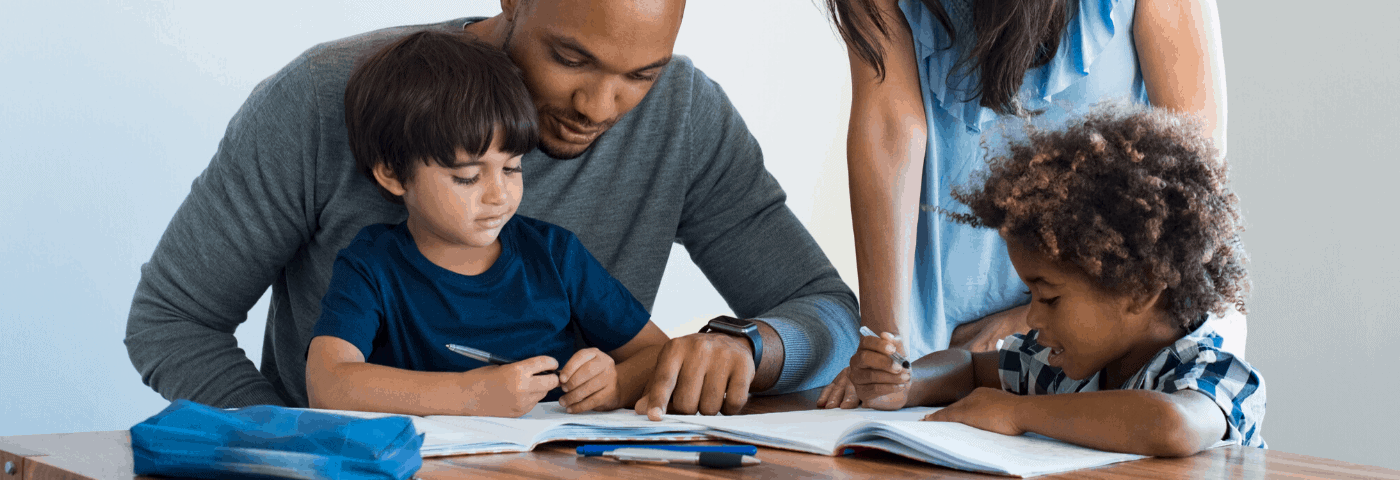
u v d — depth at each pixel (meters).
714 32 2.59
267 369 1.33
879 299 1.19
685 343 0.93
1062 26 1.15
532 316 1.02
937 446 0.59
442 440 0.63
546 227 1.10
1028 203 0.79
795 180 2.75
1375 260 1.97
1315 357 2.07
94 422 2.04
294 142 1.08
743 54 2.63
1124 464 0.63
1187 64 1.14
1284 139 2.10
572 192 1.22
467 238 0.95
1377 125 1.96
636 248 1.26
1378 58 1.95
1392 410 1.95
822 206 2.79
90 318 2.03
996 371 1.07
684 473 0.58
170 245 1.10
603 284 1.09
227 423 0.53
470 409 0.80
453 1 2.34
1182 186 0.77
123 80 2.03
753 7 2.63
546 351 1.03
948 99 1.23
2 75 1.92
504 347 1.01
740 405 0.94
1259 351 2.16
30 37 1.94
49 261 1.98
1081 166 0.79
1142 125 0.81
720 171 1.30
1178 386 0.75
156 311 1.09
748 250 1.30
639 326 1.08
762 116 2.68
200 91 2.10
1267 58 2.12
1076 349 0.82
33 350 1.97
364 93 0.96
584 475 0.56
